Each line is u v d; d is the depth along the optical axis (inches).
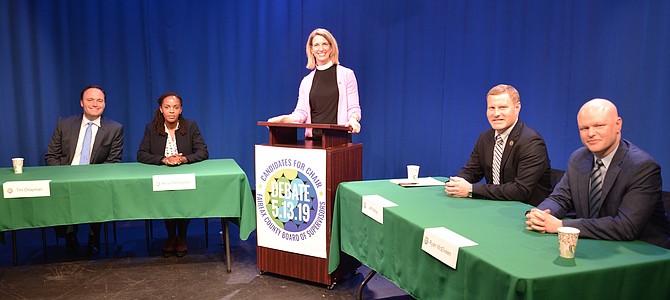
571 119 138.1
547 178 98.2
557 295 54.4
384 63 185.0
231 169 128.3
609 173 73.3
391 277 85.3
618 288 57.4
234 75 191.6
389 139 188.2
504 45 156.7
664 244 71.7
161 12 183.9
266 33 190.7
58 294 115.4
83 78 180.2
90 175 120.8
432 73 176.1
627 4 122.0
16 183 112.1
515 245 64.8
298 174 114.8
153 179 117.7
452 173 174.7
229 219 131.2
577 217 80.0
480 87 164.2
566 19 138.5
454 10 168.7
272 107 193.9
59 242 154.6
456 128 172.1
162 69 186.5
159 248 149.9
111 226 173.6
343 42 188.2
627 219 67.4
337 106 132.6
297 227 117.7
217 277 126.3
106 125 150.7
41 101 177.2
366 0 184.4
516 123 98.9
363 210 95.2
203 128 192.7
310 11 188.9
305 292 117.1
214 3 187.5
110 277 126.1
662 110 115.9
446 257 66.6
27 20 172.4
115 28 181.0
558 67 141.4
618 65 124.8
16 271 129.7
